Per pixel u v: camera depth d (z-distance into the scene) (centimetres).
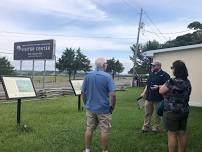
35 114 1423
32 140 915
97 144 884
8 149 821
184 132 727
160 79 1017
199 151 862
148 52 2303
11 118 1280
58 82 5612
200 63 2048
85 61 7162
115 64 8112
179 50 2153
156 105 1035
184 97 703
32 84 1129
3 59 6359
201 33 5528
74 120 1273
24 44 3081
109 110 771
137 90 3547
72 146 866
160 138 988
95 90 768
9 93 1032
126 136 1003
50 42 2884
